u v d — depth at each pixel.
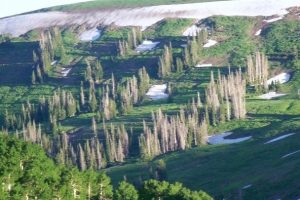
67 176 116.88
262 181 164.38
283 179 159.25
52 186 114.56
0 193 103.56
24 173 113.31
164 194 121.75
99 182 121.25
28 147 121.88
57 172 120.25
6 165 113.69
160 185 122.44
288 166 169.50
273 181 160.88
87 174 120.88
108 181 122.12
